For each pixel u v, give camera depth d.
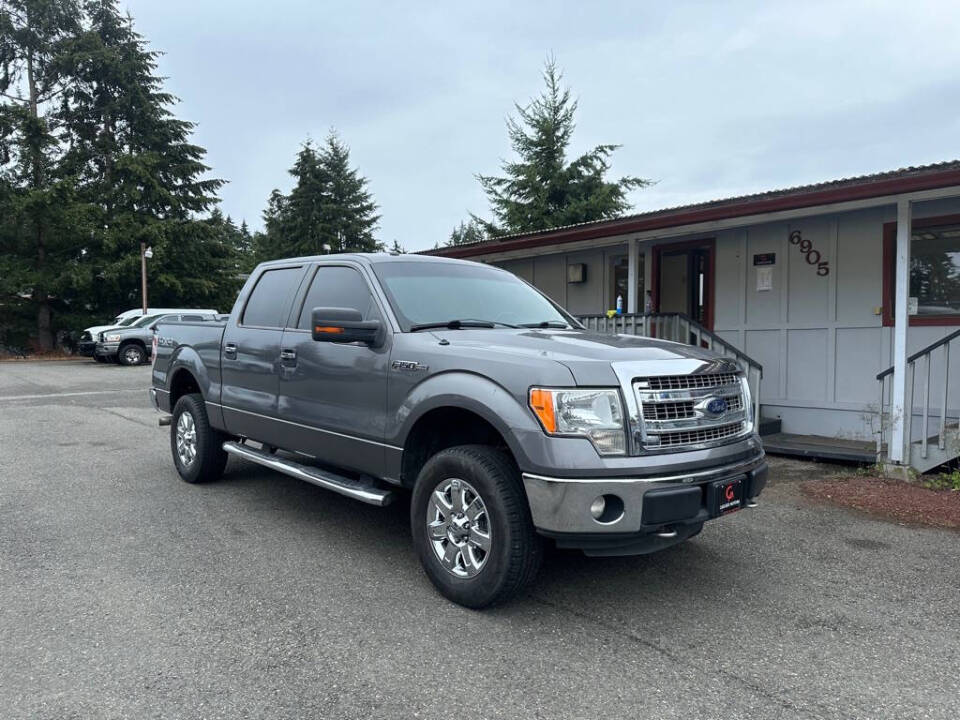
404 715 2.61
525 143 29.41
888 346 7.90
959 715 2.65
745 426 3.86
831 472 6.87
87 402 12.65
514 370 3.40
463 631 3.33
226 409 5.59
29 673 2.90
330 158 46.09
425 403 3.74
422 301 4.43
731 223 7.99
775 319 8.91
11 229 28.19
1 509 5.41
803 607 3.67
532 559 3.42
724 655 3.12
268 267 5.59
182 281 32.75
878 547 4.66
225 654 3.08
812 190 6.78
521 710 2.65
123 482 6.34
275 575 4.04
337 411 4.39
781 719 2.61
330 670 2.95
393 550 4.50
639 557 4.44
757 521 5.24
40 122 28.39
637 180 29.16
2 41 30.53
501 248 10.26
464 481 3.58
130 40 33.75
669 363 3.52
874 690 2.83
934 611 3.63
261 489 6.07
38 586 3.85
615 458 3.23
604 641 3.24
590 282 11.27
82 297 30.14
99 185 31.64
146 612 3.52
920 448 6.58
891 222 7.82
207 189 35.28
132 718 2.57
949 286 7.47
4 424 9.92
